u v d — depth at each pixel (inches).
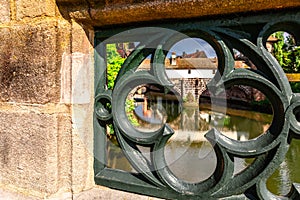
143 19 29.1
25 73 32.1
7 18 33.6
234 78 26.3
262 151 25.8
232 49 26.5
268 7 24.4
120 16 29.2
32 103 31.8
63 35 31.2
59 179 31.9
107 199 32.4
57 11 31.1
